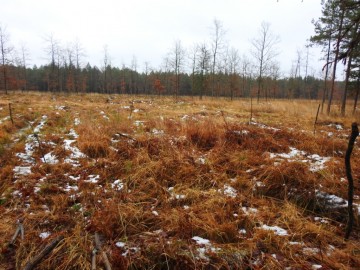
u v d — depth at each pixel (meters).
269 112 16.47
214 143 6.32
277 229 3.38
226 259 2.77
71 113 12.82
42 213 3.58
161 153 5.63
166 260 2.73
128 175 4.76
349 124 11.70
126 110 14.24
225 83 38.47
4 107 13.46
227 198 4.02
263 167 4.83
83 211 3.65
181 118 11.10
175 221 3.39
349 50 3.68
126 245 2.97
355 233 3.38
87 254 2.79
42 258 2.75
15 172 4.95
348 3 3.96
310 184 4.22
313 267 2.70
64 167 5.21
